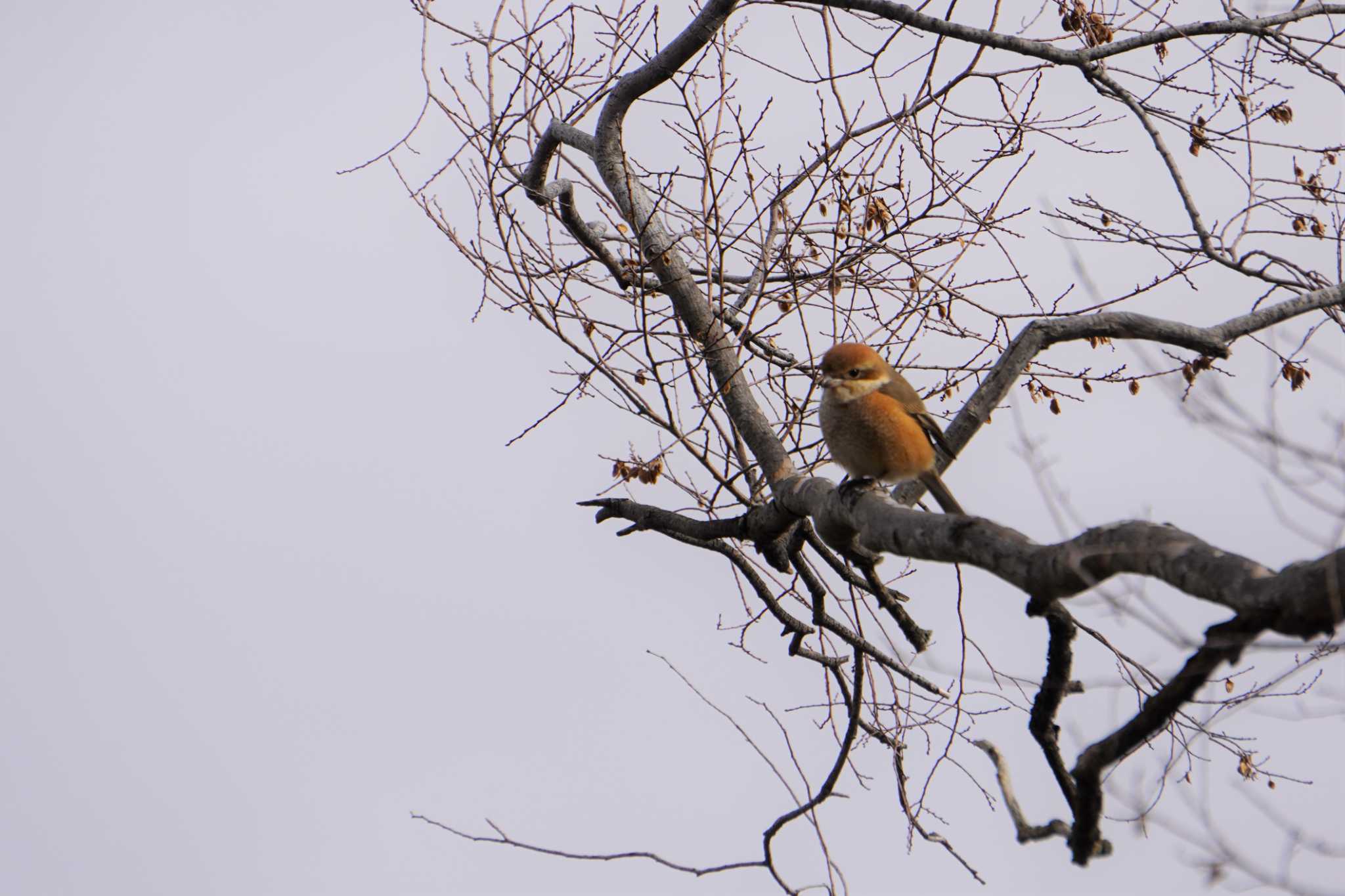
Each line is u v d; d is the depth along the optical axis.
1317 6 11.84
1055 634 8.25
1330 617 5.21
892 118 11.77
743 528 11.59
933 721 12.10
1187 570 5.73
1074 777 6.87
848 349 10.62
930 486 10.79
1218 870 7.48
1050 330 10.68
